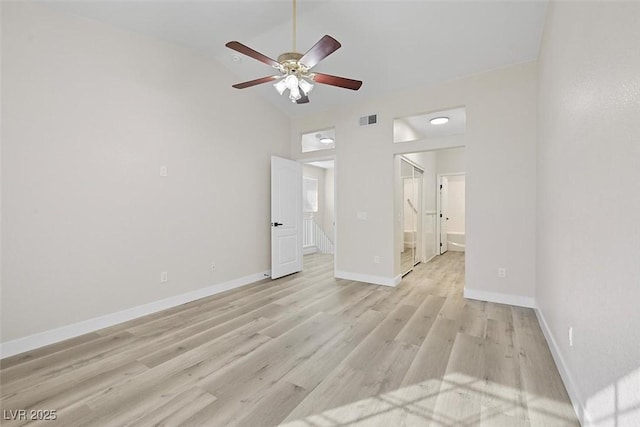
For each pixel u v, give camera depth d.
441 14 2.81
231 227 4.15
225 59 3.85
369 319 2.99
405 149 4.05
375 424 1.54
